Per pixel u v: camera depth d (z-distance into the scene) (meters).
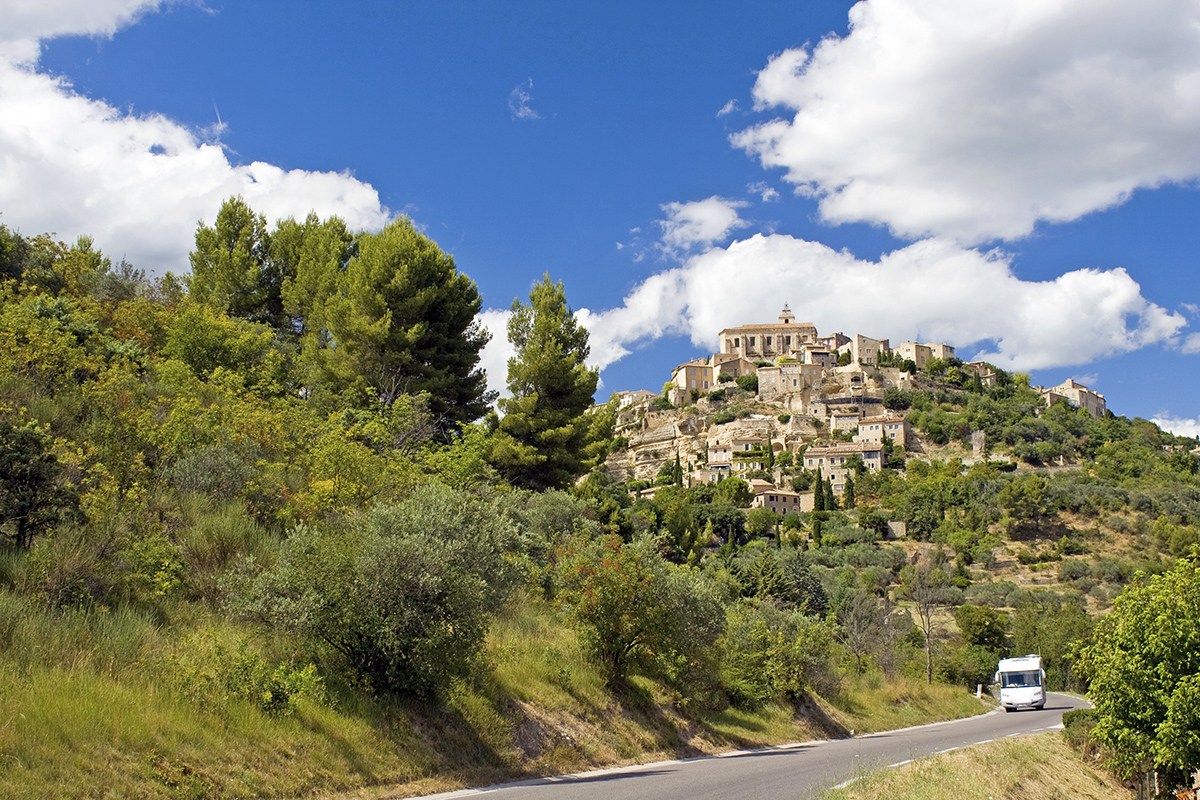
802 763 18.22
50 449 14.74
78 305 31.23
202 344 32.50
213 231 48.78
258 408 24.59
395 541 14.52
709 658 24.28
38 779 8.96
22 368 21.62
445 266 39.66
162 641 12.82
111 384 20.91
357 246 49.81
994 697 56.09
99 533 14.03
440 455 28.16
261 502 19.53
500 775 14.66
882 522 131.88
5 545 13.46
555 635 21.58
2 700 9.70
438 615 14.67
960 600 99.00
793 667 29.95
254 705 12.16
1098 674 20.58
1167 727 18.47
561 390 41.12
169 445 19.59
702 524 117.38
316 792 11.50
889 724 33.47
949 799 13.20
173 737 10.71
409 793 12.51
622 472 177.25
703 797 12.65
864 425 175.25
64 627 11.71
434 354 37.78
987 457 164.00
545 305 42.94
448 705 15.31
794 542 116.69
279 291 48.22
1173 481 148.00
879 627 51.03
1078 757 22.64
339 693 13.75
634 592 21.09
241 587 14.41
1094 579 108.06
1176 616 19.50
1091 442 176.00
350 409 30.42
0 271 33.88
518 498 29.95
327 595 14.37
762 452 168.50
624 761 18.03
